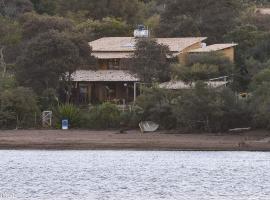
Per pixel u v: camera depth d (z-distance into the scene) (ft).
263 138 627.87
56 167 499.51
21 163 520.42
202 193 400.06
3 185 424.46
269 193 400.67
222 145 602.03
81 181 440.45
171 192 403.34
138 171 481.05
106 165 509.76
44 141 619.26
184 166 504.43
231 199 383.24
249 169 488.44
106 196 390.63
